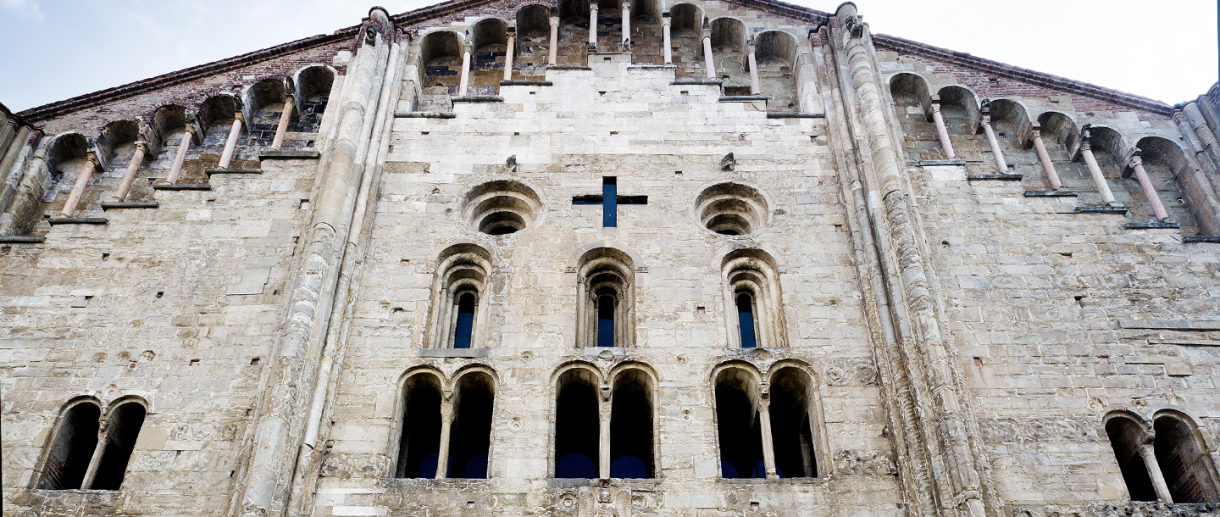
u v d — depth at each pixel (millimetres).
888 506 21141
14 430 22297
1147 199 29875
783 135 29734
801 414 23969
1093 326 24531
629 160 28953
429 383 23594
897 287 24312
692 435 22328
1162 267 26000
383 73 31297
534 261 25969
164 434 22141
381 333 24250
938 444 21234
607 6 35375
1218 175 29625
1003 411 22719
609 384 23266
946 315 24359
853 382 23328
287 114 31500
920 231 26000
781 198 27844
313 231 25266
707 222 28219
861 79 30266
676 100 30719
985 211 27344
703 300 25109
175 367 23406
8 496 21125
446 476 22125
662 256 26141
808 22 34344
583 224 27078
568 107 30500
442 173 28469
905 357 22891
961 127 32156
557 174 28531
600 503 21172
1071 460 21875
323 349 23281
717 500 21281
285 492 20703
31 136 30328
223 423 22312
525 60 34094
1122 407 22891
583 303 25672
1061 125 31891
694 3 34625
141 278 25375
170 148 31406
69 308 24672
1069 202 27578
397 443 22516
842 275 25656
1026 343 24078
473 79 33375
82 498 21172
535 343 24031
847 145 28672
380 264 25859
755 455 23688
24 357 23594
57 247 26078
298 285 23906
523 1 34906
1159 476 21969
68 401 22875
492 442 22078
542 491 21328
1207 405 23000
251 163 30719
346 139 27938
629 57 32062
